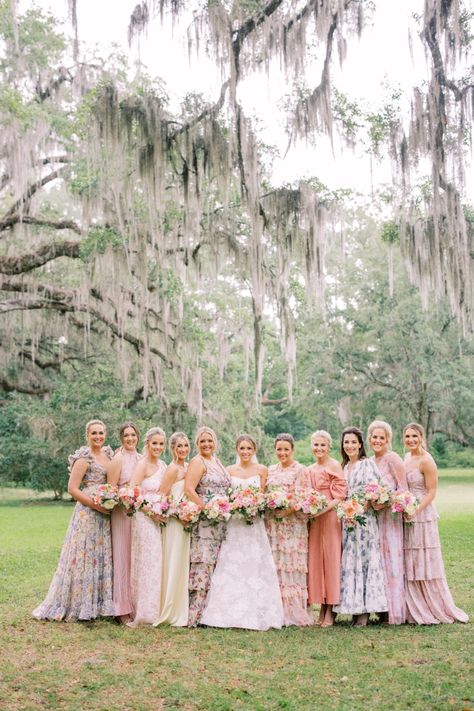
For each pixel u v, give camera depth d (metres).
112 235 16.91
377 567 6.64
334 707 4.43
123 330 18.41
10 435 26.61
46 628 6.48
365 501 6.61
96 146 15.27
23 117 16.45
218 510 6.61
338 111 15.48
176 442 7.13
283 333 17.81
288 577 6.81
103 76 17.11
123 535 6.93
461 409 33.56
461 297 15.59
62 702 4.55
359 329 33.81
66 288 19.66
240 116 14.45
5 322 22.62
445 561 10.44
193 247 19.25
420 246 15.54
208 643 6.00
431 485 6.92
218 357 23.73
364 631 6.43
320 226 16.12
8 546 13.01
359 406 35.09
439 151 13.65
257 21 13.32
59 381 26.20
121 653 5.70
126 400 24.27
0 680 4.96
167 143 14.88
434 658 5.49
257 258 15.53
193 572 6.83
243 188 15.70
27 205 19.14
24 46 19.45
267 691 4.77
